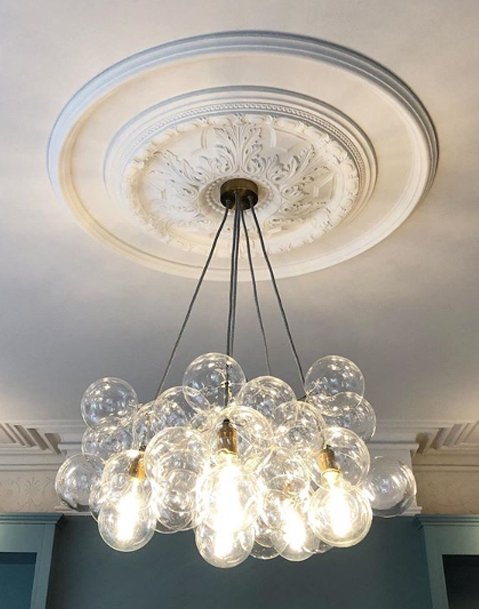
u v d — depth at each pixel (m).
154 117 1.76
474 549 3.48
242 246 2.25
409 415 3.51
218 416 1.56
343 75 1.66
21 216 2.12
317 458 1.64
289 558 1.74
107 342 2.85
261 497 1.49
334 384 1.74
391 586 3.43
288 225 2.14
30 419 3.55
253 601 3.39
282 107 1.73
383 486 1.69
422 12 1.51
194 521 1.59
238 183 1.97
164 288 2.49
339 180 1.96
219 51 1.58
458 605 3.68
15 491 3.84
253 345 2.88
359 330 2.75
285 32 1.56
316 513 1.54
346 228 2.20
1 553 3.53
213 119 1.76
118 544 1.62
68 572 3.48
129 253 2.30
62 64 1.63
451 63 1.62
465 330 2.74
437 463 3.93
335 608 3.38
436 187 2.01
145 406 1.78
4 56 1.61
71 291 2.50
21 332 2.75
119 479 1.67
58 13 1.51
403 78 1.67
